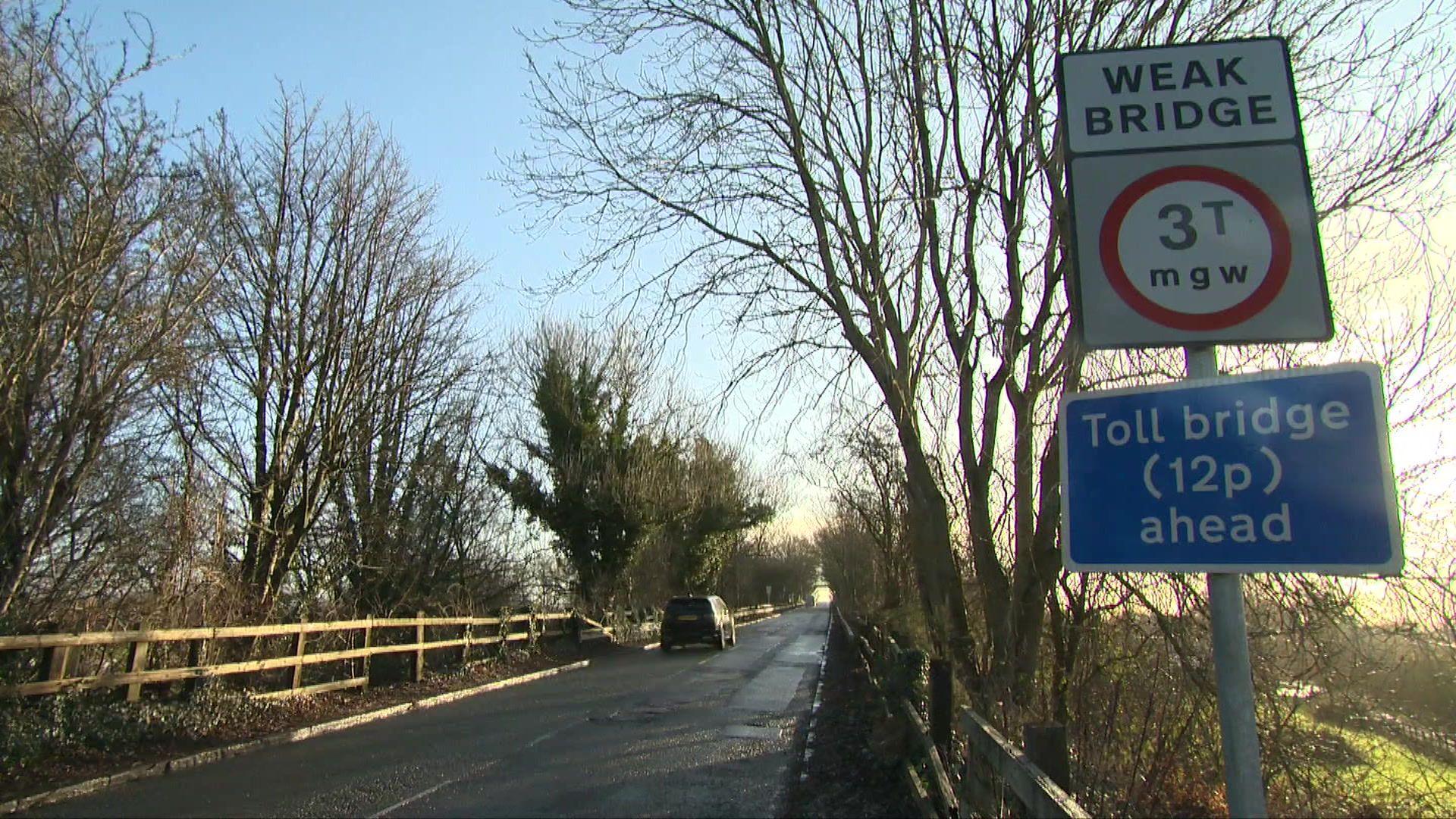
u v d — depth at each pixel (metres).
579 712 14.24
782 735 11.86
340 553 19.80
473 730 12.38
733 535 41.97
